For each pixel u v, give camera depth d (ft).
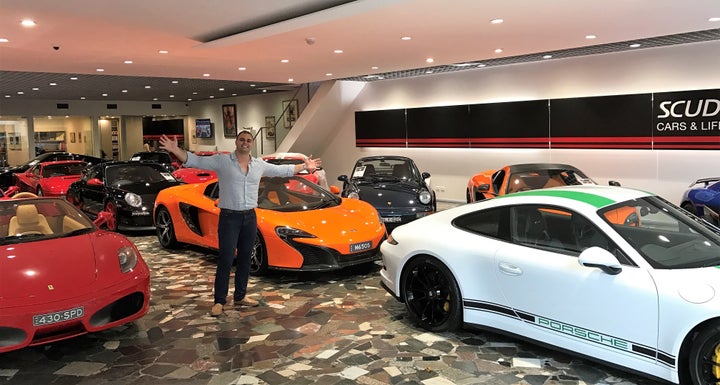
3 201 15.06
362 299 15.84
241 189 14.49
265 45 26.27
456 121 40.24
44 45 26.48
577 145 33.96
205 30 24.63
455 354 11.52
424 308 13.08
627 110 31.60
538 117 35.63
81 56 29.99
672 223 10.93
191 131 83.76
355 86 48.14
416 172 28.37
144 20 21.79
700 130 28.94
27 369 11.22
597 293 9.77
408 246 13.16
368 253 18.02
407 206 24.07
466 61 33.35
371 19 20.66
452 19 20.93
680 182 30.14
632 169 31.94
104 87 56.39
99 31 23.47
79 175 41.32
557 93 35.06
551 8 19.35
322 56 30.42
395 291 13.53
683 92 29.35
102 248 13.12
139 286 12.51
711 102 28.43
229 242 14.55
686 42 28.63
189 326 13.76
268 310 14.93
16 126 71.56
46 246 12.85
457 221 12.87
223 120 75.41
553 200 11.26
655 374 9.15
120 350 12.21
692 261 9.67
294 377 10.62
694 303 8.60
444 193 42.11
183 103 83.05
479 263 11.71
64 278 11.66
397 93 45.06
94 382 10.57
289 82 46.44
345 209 19.31
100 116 77.92
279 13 22.49
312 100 48.37
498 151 38.27
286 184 20.61
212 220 20.44
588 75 33.47
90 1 18.58
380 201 24.44
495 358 11.25
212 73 38.37
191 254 22.88
